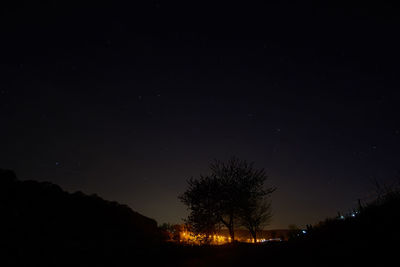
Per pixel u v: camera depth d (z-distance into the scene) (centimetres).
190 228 2109
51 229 1695
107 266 1105
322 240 683
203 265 924
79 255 1253
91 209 2422
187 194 2202
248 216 2122
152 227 2830
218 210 2098
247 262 779
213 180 2234
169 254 1305
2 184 1995
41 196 2147
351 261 486
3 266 1016
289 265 593
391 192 698
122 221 2547
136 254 1315
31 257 1145
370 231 580
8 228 1453
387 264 430
